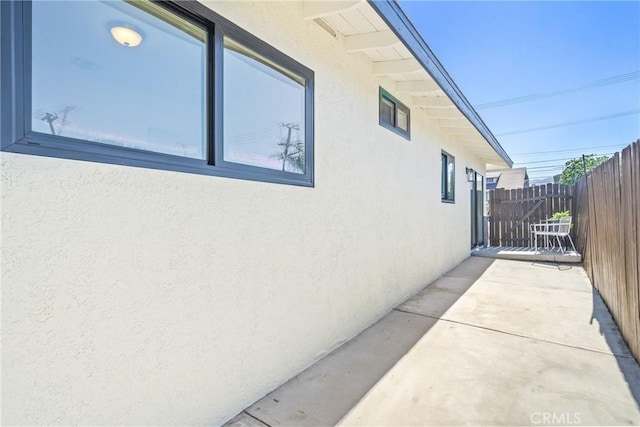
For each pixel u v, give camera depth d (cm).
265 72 236
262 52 230
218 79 197
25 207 123
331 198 306
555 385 234
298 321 262
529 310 408
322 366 273
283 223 248
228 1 204
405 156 468
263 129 234
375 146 386
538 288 521
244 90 219
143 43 164
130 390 154
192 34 186
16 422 121
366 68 365
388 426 194
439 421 198
